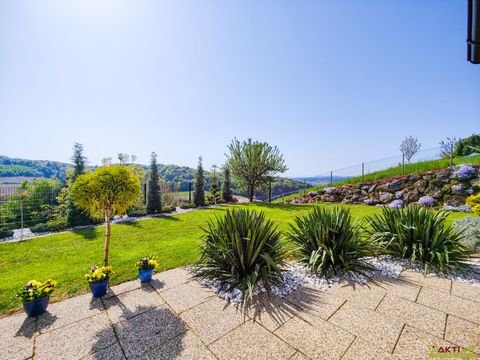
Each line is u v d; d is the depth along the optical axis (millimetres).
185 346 1898
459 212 8062
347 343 1879
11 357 1811
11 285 3238
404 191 10492
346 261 3400
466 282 2977
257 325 2174
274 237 3529
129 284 3195
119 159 13023
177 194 15977
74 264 4039
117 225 7816
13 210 8117
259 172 15125
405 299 2584
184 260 4176
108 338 2027
